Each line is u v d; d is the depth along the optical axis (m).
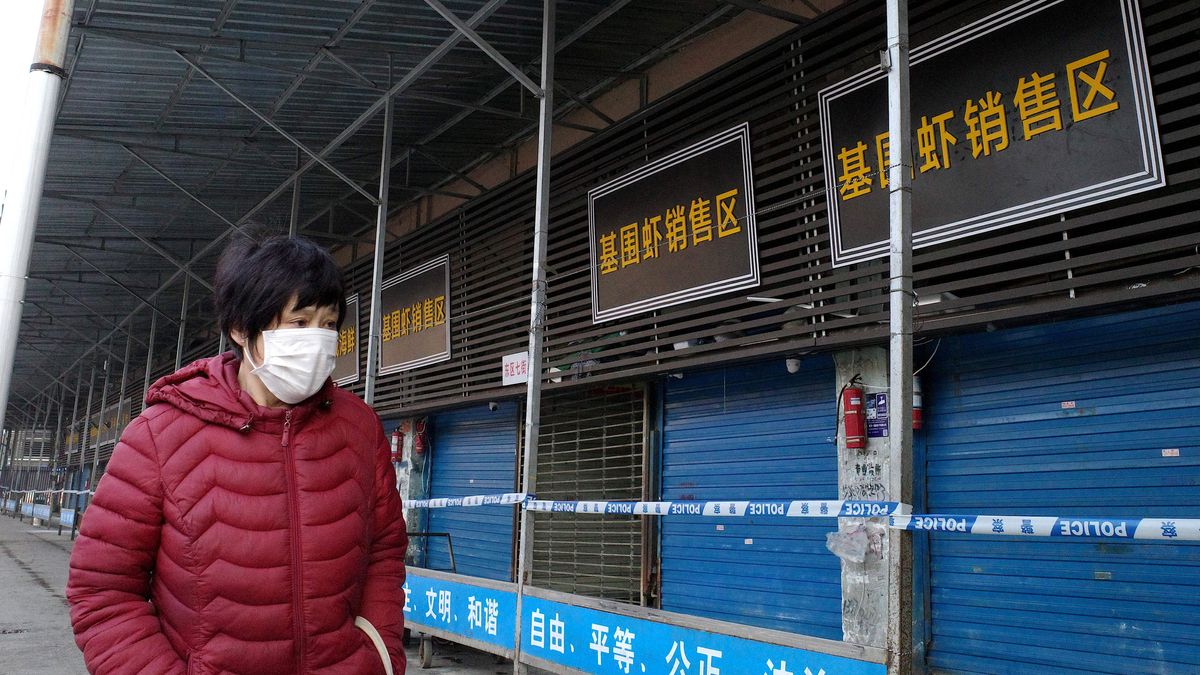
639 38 8.20
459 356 10.39
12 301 3.64
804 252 6.26
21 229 3.70
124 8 7.74
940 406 5.68
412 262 11.71
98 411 31.77
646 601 7.66
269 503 1.77
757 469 6.83
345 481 1.88
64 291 19.81
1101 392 4.92
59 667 7.50
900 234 3.51
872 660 3.39
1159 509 4.62
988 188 4.98
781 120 6.36
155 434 1.76
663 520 7.66
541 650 5.67
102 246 15.71
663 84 8.56
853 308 5.73
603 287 7.85
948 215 5.17
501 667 7.66
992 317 4.91
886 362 5.85
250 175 12.23
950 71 5.20
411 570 7.85
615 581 8.04
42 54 3.84
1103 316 4.94
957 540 5.50
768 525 6.69
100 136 10.77
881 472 5.80
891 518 3.35
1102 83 4.52
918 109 5.35
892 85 3.64
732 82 6.91
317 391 1.85
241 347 1.85
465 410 10.98
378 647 1.90
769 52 6.63
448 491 11.12
